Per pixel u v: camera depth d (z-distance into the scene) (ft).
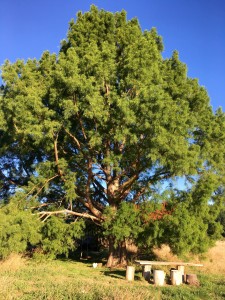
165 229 51.31
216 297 34.27
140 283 41.45
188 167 47.52
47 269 48.34
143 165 53.57
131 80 52.60
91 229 68.13
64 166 55.72
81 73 51.47
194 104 61.72
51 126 48.47
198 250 56.39
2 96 54.85
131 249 71.05
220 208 59.88
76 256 77.71
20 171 72.23
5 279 33.91
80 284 35.94
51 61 60.64
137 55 54.95
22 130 50.49
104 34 63.57
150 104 46.06
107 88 54.70
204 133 60.39
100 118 50.83
